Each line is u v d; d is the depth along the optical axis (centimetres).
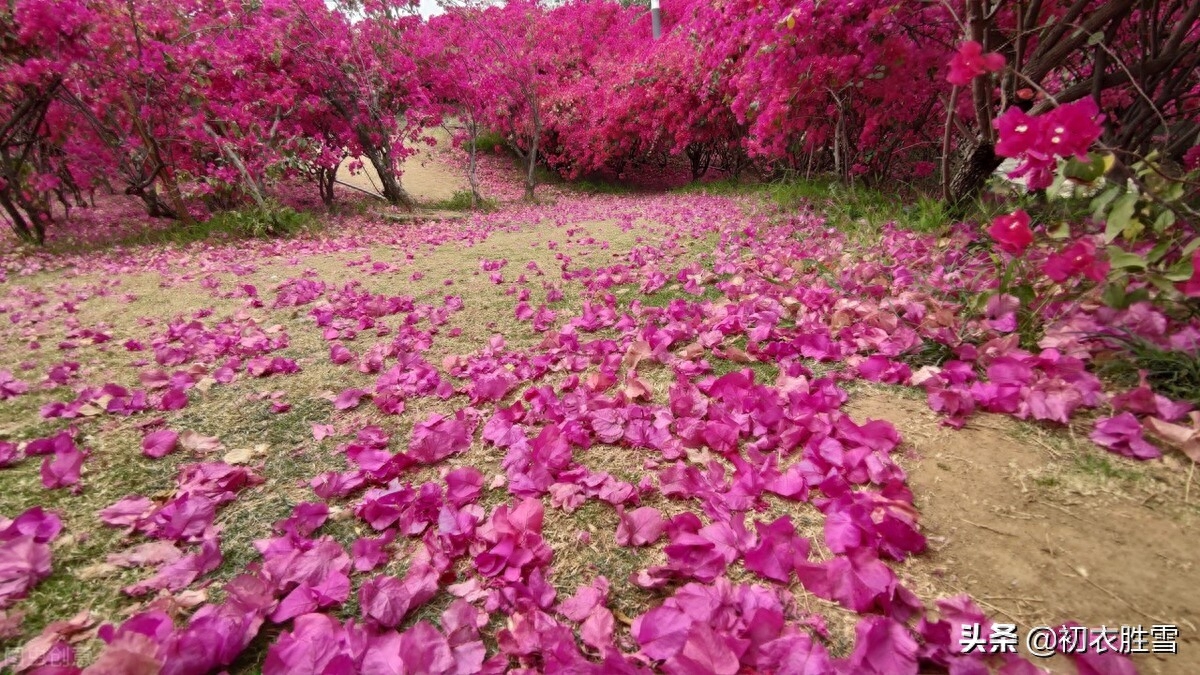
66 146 667
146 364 263
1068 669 94
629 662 97
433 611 117
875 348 218
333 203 880
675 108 954
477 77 913
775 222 512
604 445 176
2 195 546
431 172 1291
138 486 166
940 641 98
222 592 124
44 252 540
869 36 401
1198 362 158
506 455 167
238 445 188
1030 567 115
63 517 151
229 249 552
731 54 532
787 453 163
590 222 681
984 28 301
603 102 1122
